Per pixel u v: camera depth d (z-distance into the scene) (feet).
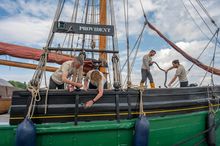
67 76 17.67
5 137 15.26
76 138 16.05
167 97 19.04
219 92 23.22
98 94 16.65
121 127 16.75
